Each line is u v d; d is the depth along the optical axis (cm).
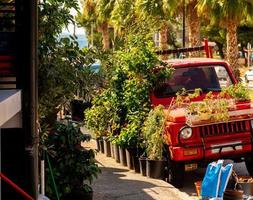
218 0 2517
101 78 859
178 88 1163
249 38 5928
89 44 880
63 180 804
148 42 1177
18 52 647
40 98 777
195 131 1023
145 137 1099
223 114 1017
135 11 2256
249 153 1055
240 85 1093
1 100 552
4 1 764
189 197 957
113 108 1238
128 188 984
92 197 853
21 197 677
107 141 1297
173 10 2488
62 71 789
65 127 827
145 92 1159
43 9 802
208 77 1179
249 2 2492
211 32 5806
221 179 867
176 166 1034
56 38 813
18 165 672
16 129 669
